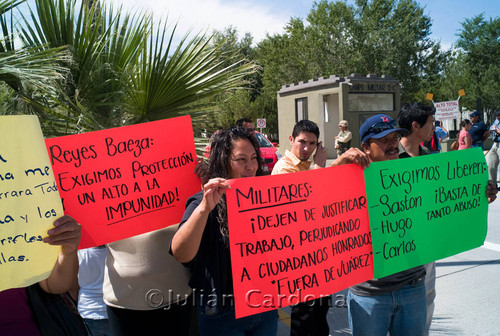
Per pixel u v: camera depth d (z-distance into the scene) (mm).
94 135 2305
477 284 4695
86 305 2787
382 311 2381
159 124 2436
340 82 18297
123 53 3193
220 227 2088
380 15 34531
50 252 1732
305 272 2203
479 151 2773
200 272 2068
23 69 2500
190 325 2619
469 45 40938
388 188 2459
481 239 2789
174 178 2467
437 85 37156
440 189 2617
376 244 2400
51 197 1733
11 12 2818
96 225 2309
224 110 3689
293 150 3553
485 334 3627
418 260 2508
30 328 1779
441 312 4066
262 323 2221
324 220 2264
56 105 3021
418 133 2904
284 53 33562
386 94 19797
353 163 2361
